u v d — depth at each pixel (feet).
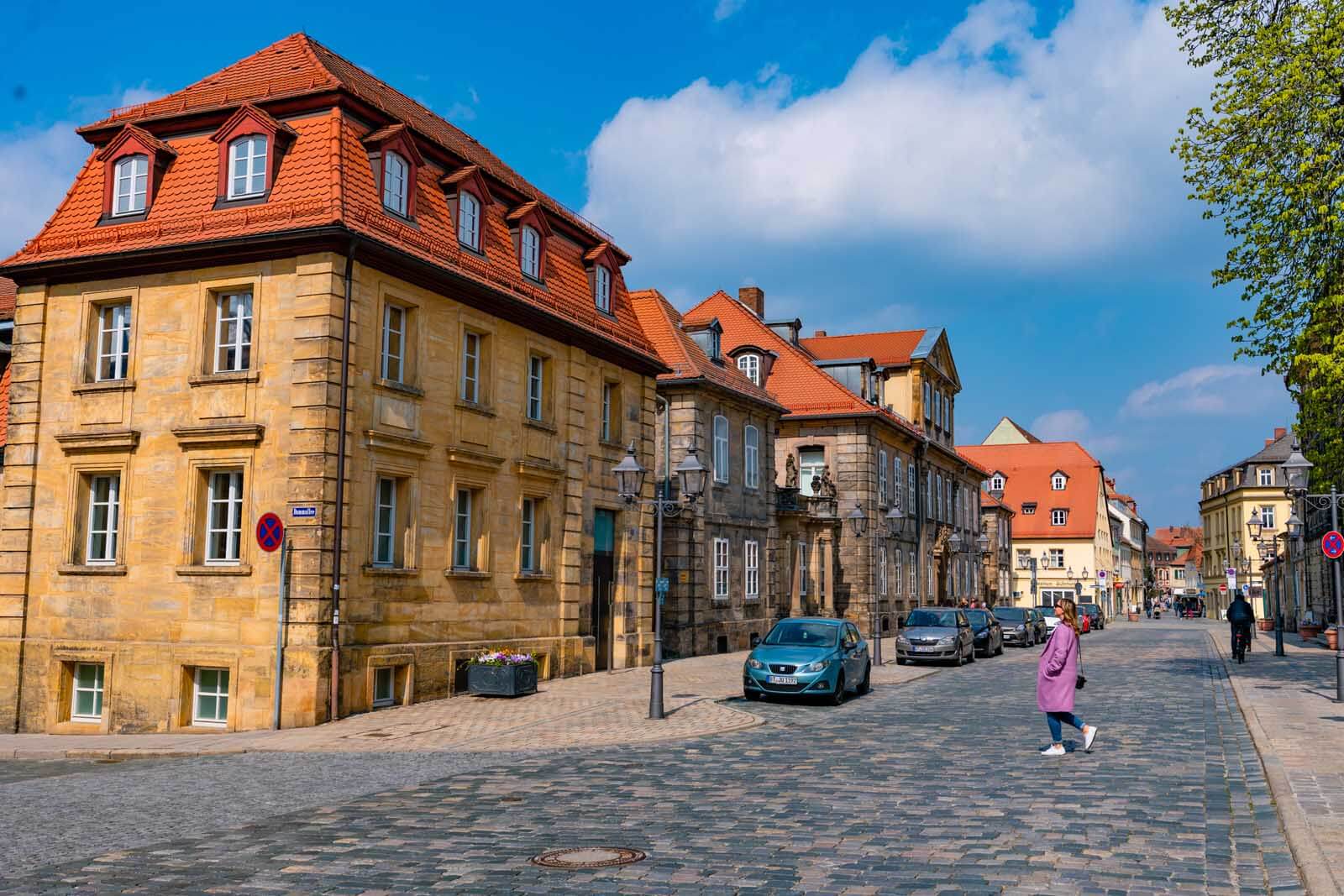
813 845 28.76
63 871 26.86
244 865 27.27
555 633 83.61
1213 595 373.20
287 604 60.64
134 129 68.33
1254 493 327.47
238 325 64.90
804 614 138.00
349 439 62.90
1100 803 34.27
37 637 67.56
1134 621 327.26
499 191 80.59
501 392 77.30
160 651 63.46
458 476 72.33
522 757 47.16
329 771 43.91
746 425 126.21
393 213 67.77
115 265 66.69
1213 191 72.08
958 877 25.32
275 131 64.80
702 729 55.62
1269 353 72.13
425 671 67.97
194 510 64.03
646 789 37.88
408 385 68.03
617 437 94.32
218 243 63.05
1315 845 26.61
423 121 83.51
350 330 62.90
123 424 66.49
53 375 69.05
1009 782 38.50
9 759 52.60
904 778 39.70
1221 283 73.05
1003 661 110.52
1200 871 25.77
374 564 65.05
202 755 51.24
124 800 37.29
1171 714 60.08
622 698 69.82
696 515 111.14
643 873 25.90
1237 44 72.54
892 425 158.61
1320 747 44.50
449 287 71.46
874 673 93.97
